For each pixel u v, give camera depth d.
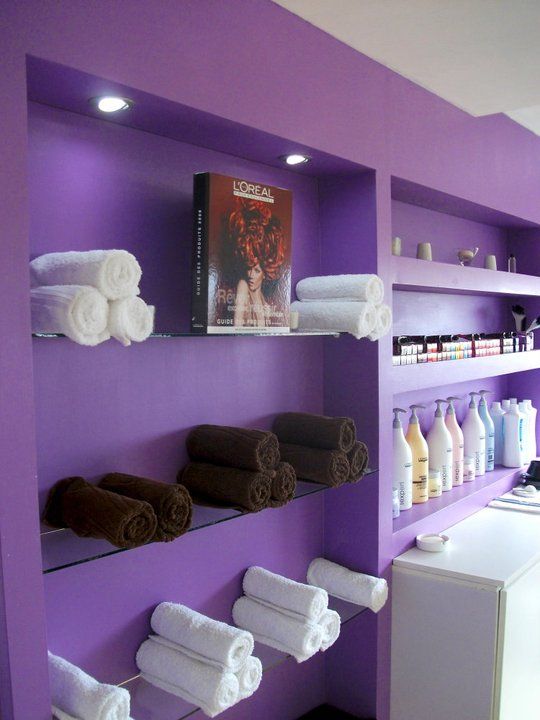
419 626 1.73
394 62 1.67
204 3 1.21
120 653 1.33
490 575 1.64
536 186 2.60
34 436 0.97
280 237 1.41
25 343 0.95
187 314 1.43
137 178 1.32
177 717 1.21
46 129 1.17
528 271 2.80
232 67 1.27
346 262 1.73
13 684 0.96
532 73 1.73
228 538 1.55
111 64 1.06
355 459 1.55
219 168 1.49
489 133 2.22
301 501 1.75
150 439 1.36
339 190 1.74
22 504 0.96
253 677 1.31
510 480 2.49
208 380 1.48
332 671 1.84
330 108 1.52
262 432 1.36
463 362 2.10
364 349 1.72
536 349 2.79
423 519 1.92
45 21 0.97
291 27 1.40
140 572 1.36
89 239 1.24
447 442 2.21
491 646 1.62
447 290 2.19
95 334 1.00
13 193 0.93
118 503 1.08
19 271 0.94
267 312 1.38
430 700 1.73
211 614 1.52
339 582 1.70
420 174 1.85
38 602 0.98
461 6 1.35
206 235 1.26
